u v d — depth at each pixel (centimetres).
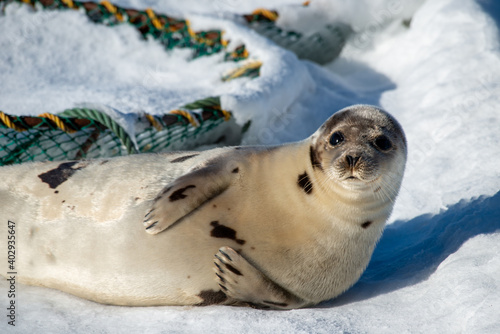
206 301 992
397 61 2141
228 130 1639
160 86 1888
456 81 1823
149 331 881
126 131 1391
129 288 989
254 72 1883
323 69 2083
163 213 945
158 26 2111
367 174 942
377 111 1059
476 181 1345
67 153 1441
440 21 2123
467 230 1107
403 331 869
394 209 1396
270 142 1684
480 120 1619
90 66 2011
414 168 1517
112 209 1008
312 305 1038
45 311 947
